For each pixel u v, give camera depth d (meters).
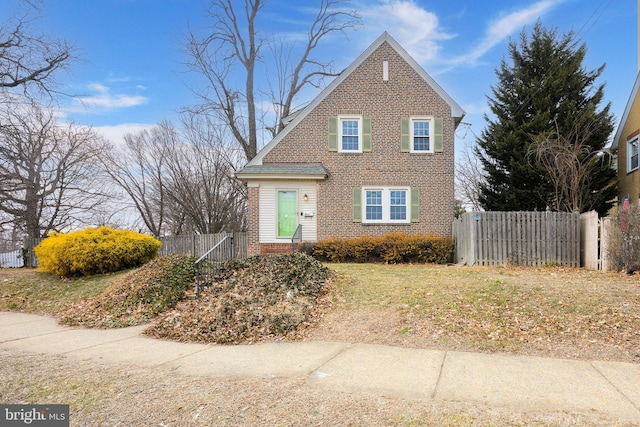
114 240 13.38
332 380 4.60
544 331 6.16
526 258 12.11
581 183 15.88
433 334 6.32
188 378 4.78
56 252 12.60
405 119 16.91
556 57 19.66
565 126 18.05
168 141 30.06
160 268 10.75
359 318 7.34
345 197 16.78
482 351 5.61
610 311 6.66
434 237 14.95
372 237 15.48
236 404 3.96
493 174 20.77
